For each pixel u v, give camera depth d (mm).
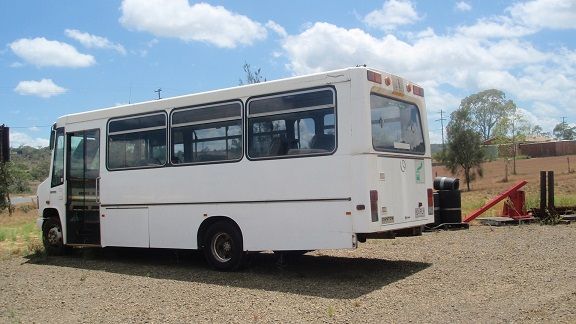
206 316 7117
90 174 12359
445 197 15430
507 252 10953
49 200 13227
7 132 13234
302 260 11344
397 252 11844
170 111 11055
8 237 17812
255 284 9070
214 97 10398
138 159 11523
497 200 16141
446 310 6977
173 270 10805
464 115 44188
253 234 9773
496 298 7465
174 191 10883
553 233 13391
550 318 6379
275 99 9625
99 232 12117
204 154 10492
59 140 13109
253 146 9828
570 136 112250
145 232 11328
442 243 12703
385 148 9273
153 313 7379
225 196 10141
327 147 8992
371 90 9031
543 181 16078
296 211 9258
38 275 10664
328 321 6703
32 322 7172
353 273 9727
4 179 41500
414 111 10461
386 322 6574
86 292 8898
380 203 8883
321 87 9133
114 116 11984
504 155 52438
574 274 8680
